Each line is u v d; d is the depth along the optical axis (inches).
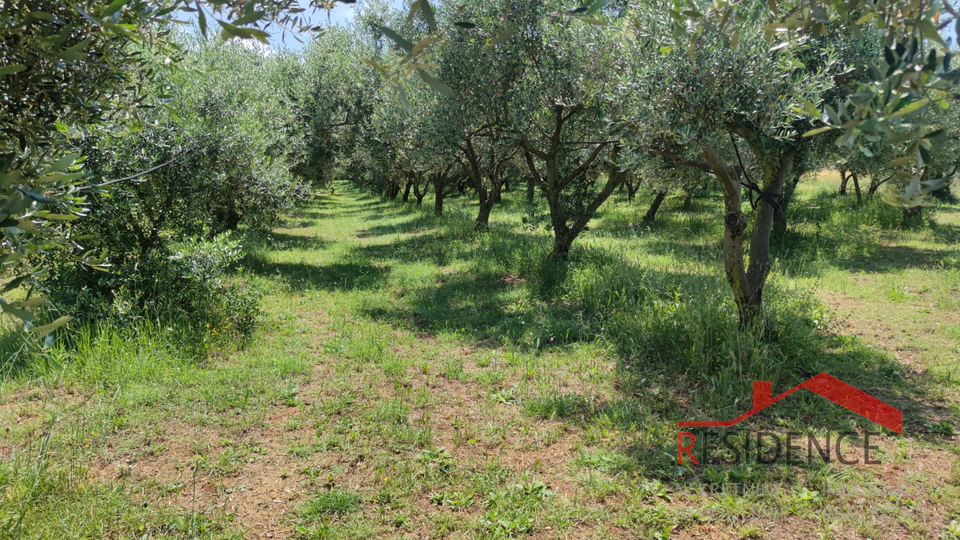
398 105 550.3
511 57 347.6
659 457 148.0
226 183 349.7
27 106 68.2
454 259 467.5
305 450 154.2
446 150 432.8
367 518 126.0
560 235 394.3
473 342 256.5
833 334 245.6
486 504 130.4
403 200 1138.0
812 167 312.2
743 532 117.3
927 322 271.0
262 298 336.2
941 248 464.1
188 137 316.5
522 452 154.3
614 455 148.7
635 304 268.4
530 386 201.3
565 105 344.8
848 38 216.7
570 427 168.9
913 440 155.2
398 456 151.9
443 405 185.9
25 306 53.8
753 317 213.5
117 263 257.4
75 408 176.1
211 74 382.9
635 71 199.8
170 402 183.8
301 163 614.9
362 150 639.1
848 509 124.0
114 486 133.0
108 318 225.5
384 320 293.3
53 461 142.0
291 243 585.3
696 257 436.5
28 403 179.2
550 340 255.9
